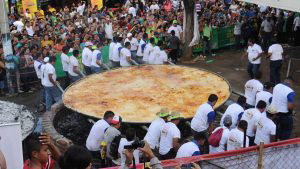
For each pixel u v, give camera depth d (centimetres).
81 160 393
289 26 2083
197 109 1057
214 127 1091
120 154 783
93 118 1051
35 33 1833
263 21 1952
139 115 1058
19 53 1520
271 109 888
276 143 604
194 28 1831
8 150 484
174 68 1418
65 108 1225
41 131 1064
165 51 1564
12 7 2305
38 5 2547
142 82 1288
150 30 1831
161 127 880
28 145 464
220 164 567
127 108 1100
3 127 478
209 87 1236
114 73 1375
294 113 1276
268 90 1103
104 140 850
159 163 436
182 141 1023
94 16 2139
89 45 1504
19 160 488
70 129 1146
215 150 859
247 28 2003
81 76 1442
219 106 1085
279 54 1477
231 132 820
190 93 1195
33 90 1538
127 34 1716
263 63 1814
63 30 1820
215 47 2005
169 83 1276
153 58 1539
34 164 469
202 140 776
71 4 2734
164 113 881
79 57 1600
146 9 2450
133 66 1440
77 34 1694
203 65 1816
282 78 1622
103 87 1250
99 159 915
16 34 1758
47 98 1309
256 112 943
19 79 1508
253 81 1139
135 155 730
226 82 1270
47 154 473
